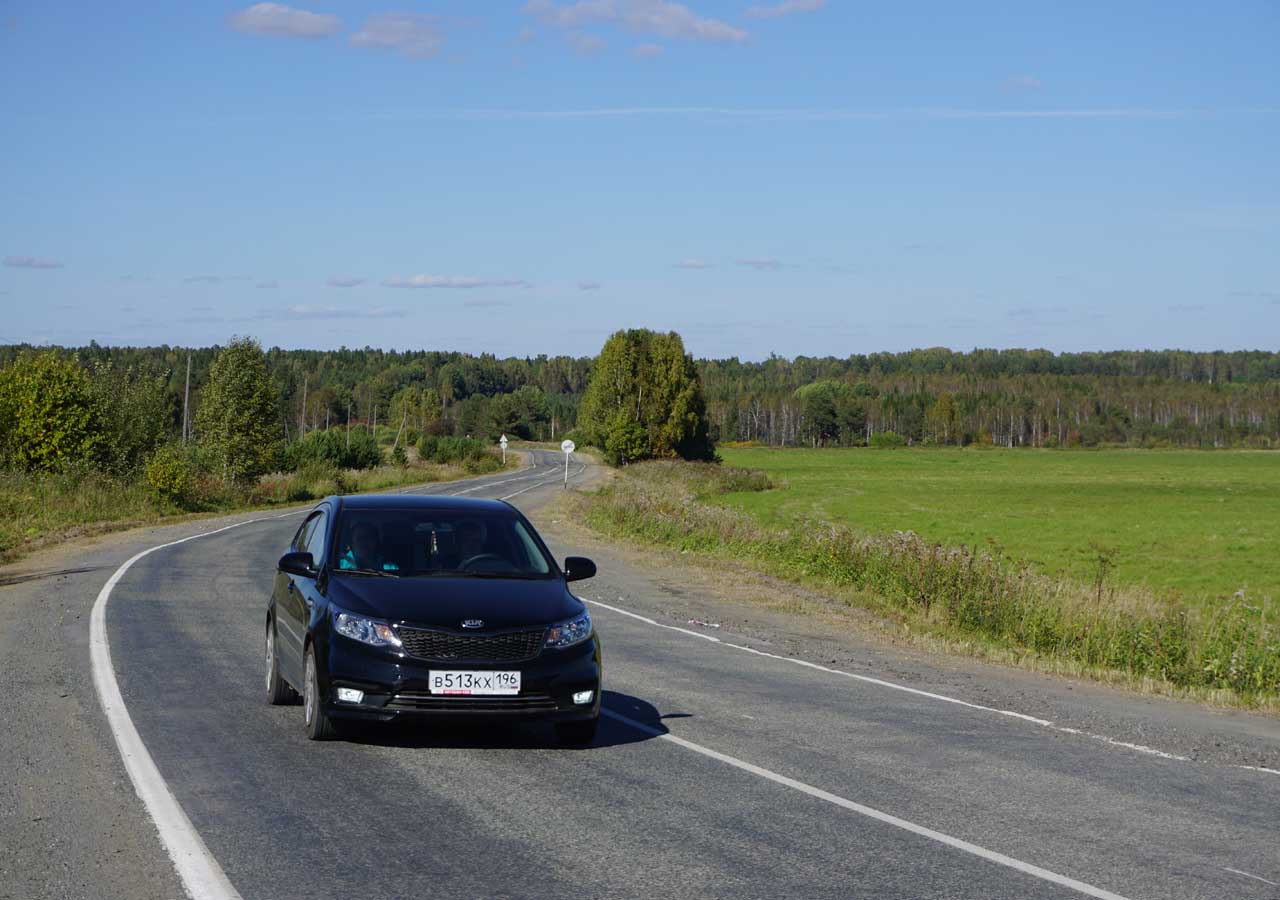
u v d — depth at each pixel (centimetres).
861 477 10181
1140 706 1184
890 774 782
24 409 4100
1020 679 1327
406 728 876
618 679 1151
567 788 713
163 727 846
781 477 10050
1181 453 17475
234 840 584
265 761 755
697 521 3222
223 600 1681
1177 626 1539
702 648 1416
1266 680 1387
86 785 682
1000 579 1859
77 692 970
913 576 2030
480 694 772
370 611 790
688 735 888
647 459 11212
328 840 588
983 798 725
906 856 593
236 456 5144
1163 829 664
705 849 594
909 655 1484
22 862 542
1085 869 580
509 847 587
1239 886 560
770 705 1037
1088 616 1659
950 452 17350
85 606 1552
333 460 7094
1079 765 836
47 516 3238
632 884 534
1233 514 6350
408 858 563
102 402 4403
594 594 2000
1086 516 6175
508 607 807
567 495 5575
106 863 543
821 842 614
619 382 11562
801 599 2066
